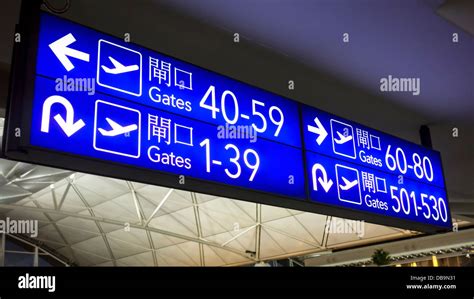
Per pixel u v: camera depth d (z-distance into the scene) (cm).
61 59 452
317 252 3944
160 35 612
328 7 569
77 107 446
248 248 4203
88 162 440
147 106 500
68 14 560
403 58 686
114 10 561
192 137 526
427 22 603
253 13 577
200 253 4512
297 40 634
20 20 445
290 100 657
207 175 522
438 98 802
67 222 4578
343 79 732
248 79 729
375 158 730
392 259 3569
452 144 999
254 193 564
